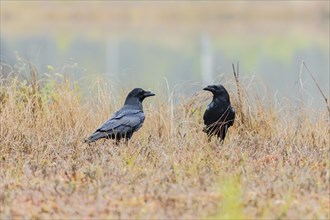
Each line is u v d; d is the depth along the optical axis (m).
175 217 8.84
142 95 13.84
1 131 13.86
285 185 10.06
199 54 46.31
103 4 76.69
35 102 15.60
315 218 8.80
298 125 15.20
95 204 9.21
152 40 56.38
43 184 10.28
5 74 17.12
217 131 13.93
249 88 16.11
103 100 15.76
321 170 11.27
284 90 19.70
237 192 9.49
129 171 11.10
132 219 8.78
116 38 57.19
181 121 15.15
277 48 49.50
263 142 13.88
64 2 76.00
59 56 38.78
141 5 77.69
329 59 41.09
